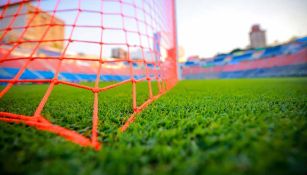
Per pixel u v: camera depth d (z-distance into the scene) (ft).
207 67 149.69
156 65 16.20
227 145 4.46
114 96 16.38
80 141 5.54
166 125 6.66
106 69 113.80
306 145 4.30
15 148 4.97
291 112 7.60
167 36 25.67
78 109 10.19
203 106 10.12
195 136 5.42
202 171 3.49
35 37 74.33
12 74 75.72
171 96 15.16
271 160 3.60
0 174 3.81
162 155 4.33
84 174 3.64
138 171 3.68
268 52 128.98
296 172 3.38
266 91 18.88
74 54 113.91
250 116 6.97
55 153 4.45
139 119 7.87
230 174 3.34
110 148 5.02
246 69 125.70
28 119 7.42
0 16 12.33
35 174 3.71
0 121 7.29
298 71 95.86
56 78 8.71
